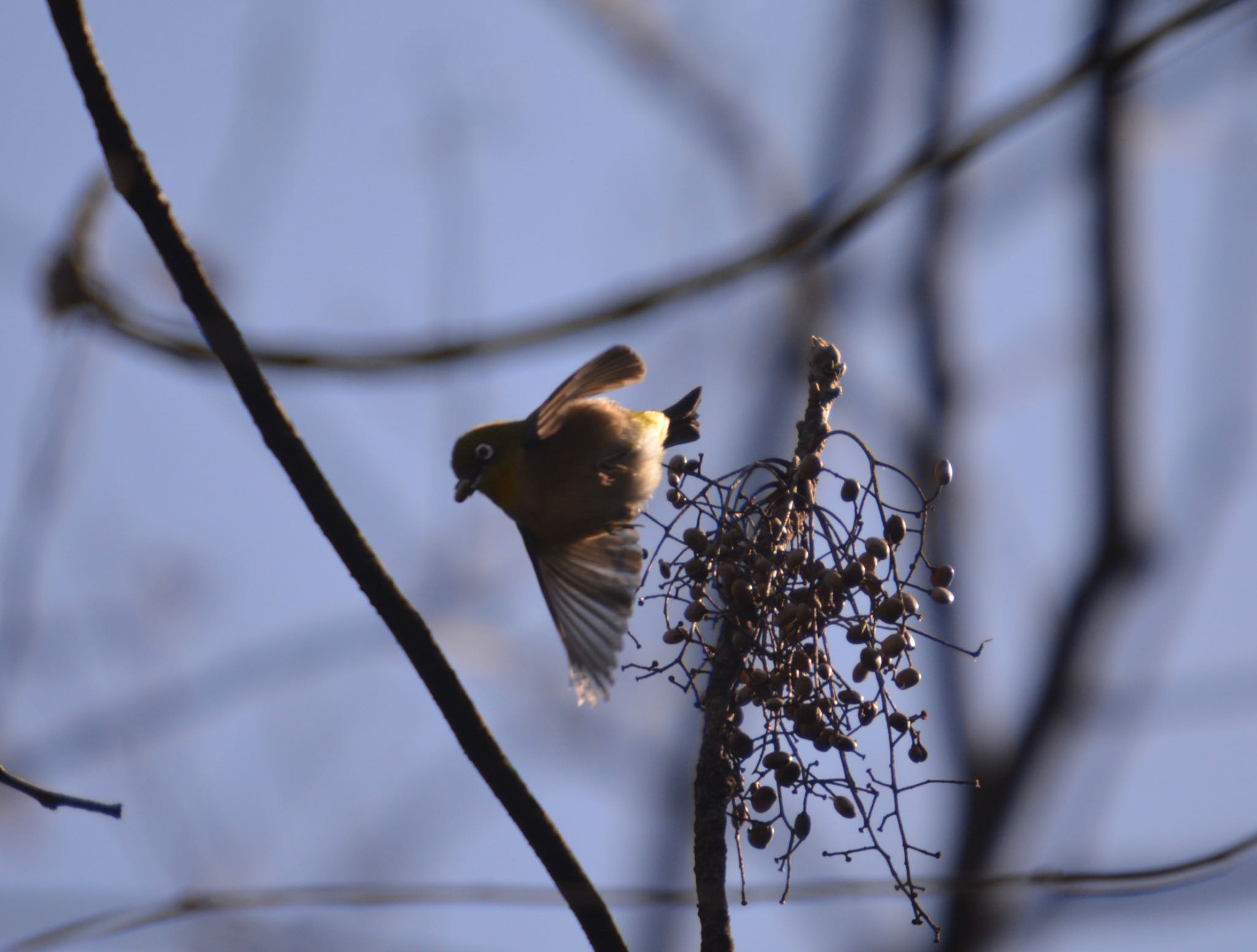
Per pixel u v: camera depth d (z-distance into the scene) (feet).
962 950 48.11
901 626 22.77
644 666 23.53
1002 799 49.60
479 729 23.76
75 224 35.70
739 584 22.68
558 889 23.76
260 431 23.11
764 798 22.43
